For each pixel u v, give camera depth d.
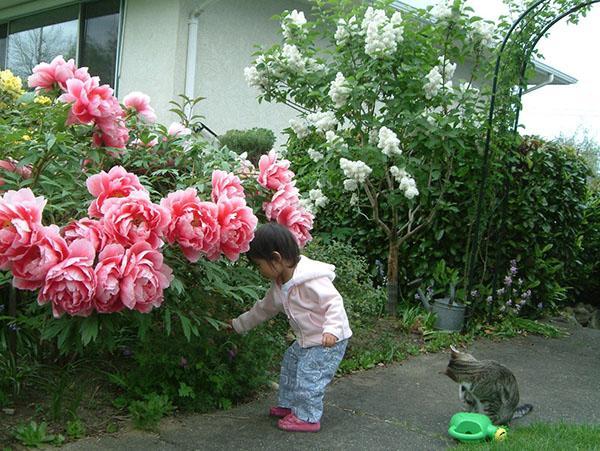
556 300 7.39
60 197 2.77
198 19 8.45
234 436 2.98
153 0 8.77
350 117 5.06
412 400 3.71
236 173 3.42
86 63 10.00
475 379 3.21
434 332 5.21
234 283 3.37
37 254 2.38
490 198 5.54
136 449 2.73
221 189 2.94
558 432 3.22
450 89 5.12
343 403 3.61
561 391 4.12
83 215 2.87
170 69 8.45
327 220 6.36
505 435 3.07
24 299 3.10
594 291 8.59
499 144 5.37
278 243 3.06
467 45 5.09
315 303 3.12
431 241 5.82
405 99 4.88
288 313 3.16
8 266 2.40
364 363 4.35
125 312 2.70
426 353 4.82
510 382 3.23
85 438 2.79
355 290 4.98
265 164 3.37
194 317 3.04
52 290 2.35
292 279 3.09
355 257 5.36
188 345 3.24
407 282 6.04
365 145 4.86
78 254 2.38
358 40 4.96
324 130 4.92
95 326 2.53
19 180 2.89
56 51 10.65
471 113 5.11
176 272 3.02
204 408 3.26
